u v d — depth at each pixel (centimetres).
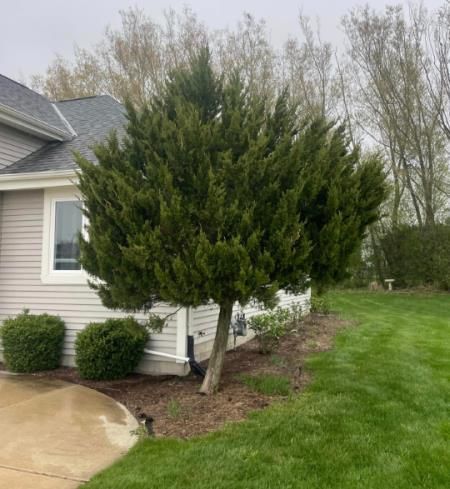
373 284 1950
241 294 448
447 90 1889
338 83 2139
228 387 558
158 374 672
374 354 734
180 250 449
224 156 443
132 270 457
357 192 477
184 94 518
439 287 1834
